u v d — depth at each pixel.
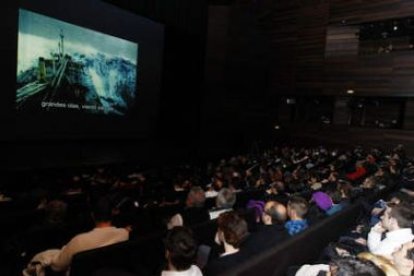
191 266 1.96
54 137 9.75
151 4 12.35
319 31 14.80
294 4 15.54
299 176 6.38
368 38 13.76
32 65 9.01
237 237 2.40
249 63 16.22
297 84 15.59
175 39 15.26
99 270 1.94
